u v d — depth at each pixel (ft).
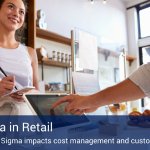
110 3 16.93
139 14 18.11
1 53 3.88
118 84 1.98
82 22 14.14
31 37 7.03
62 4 12.81
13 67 3.88
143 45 17.47
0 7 3.94
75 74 4.55
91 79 4.85
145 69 1.89
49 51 11.53
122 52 7.45
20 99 2.66
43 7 11.57
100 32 15.58
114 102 2.02
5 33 4.09
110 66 6.92
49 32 10.48
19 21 4.10
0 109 2.64
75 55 5.10
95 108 2.34
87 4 14.74
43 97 2.44
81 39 5.23
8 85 2.90
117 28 17.26
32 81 4.27
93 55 5.57
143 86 1.88
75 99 2.24
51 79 11.28
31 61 4.56
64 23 12.77
